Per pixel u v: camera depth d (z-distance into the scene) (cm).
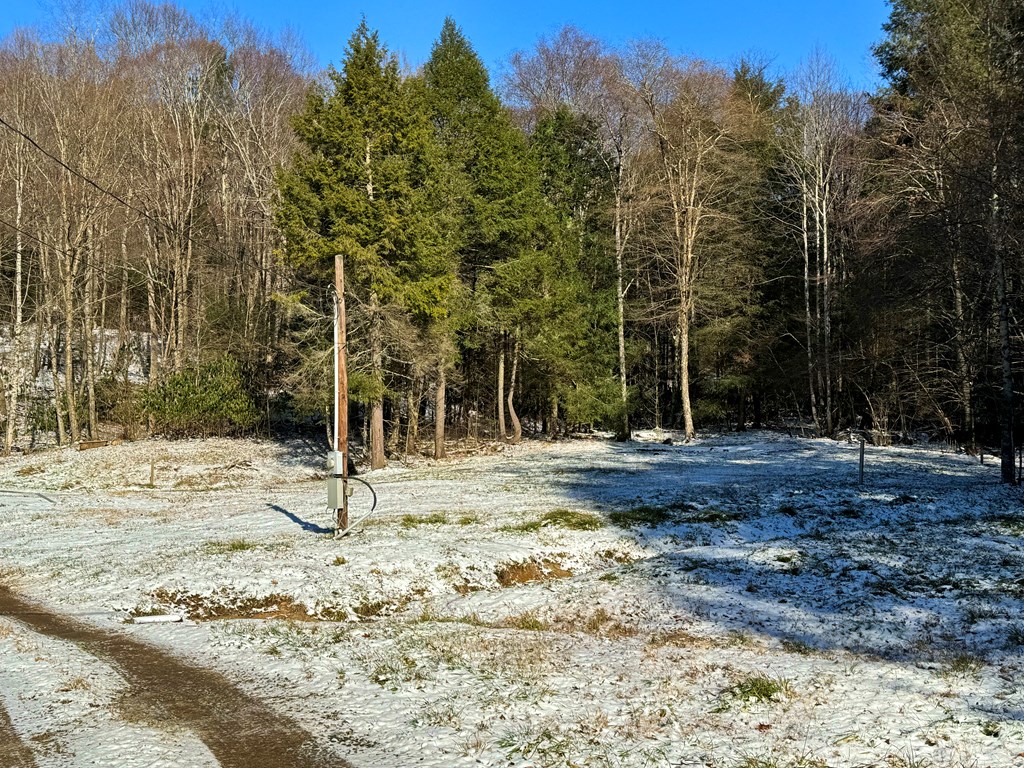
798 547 1471
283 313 3866
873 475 2444
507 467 2816
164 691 763
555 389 3691
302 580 1255
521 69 4597
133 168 3938
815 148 4088
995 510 1770
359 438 4100
